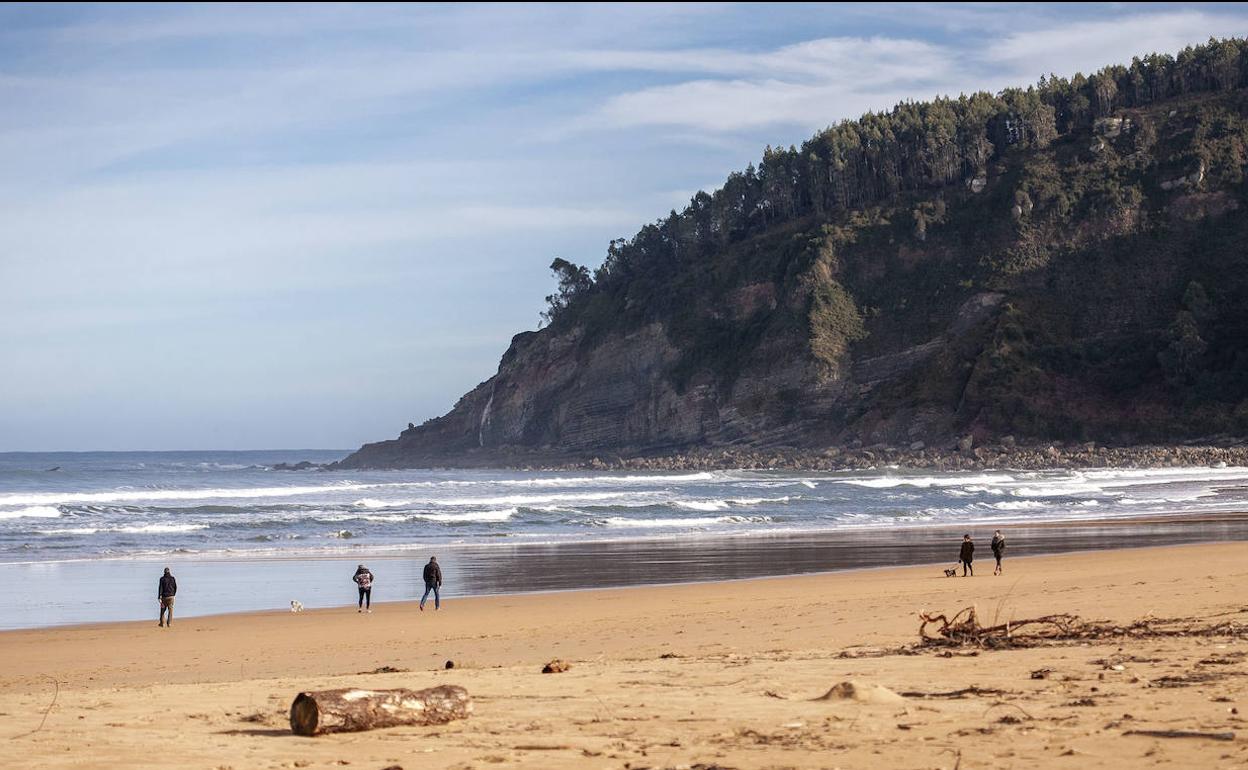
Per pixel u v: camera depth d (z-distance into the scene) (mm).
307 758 8094
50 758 8242
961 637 14633
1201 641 13031
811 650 15039
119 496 78438
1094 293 143250
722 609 23922
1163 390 128375
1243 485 79250
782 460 128250
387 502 69812
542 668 14164
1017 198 153875
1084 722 8391
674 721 9344
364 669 17266
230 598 30281
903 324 148625
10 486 102750
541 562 38219
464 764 7711
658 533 49750
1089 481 87812
